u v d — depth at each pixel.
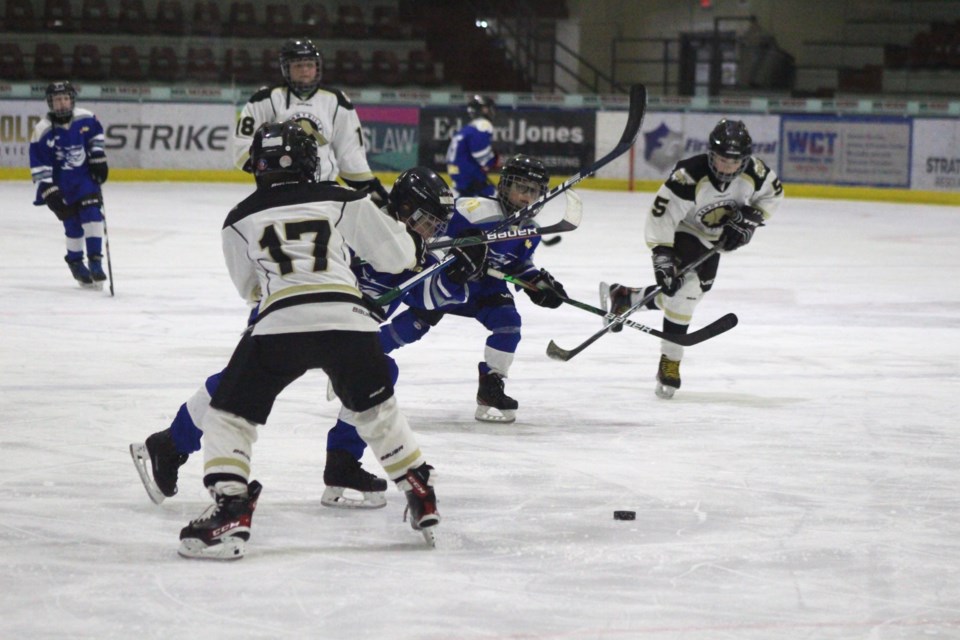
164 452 9.68
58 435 12.38
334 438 10.11
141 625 7.56
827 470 11.66
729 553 9.19
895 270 27.81
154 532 9.41
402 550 9.12
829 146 44.81
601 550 9.20
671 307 14.73
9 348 16.98
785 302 22.97
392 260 9.04
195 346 17.45
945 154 42.94
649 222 14.47
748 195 14.45
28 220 33.69
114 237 30.81
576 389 15.28
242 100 46.78
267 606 7.91
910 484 11.20
